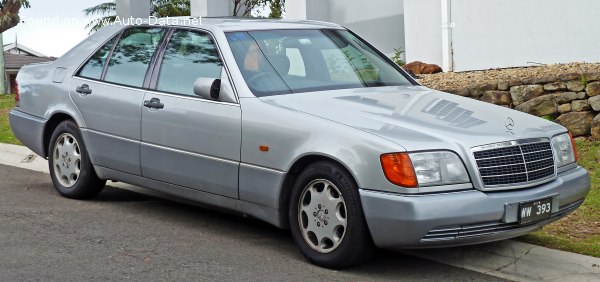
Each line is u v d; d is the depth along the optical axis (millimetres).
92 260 5379
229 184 5809
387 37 16766
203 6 18172
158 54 6520
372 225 4980
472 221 4914
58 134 7219
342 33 6871
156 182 6387
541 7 11742
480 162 5023
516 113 5875
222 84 5875
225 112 5797
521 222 5078
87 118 6895
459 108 5758
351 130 5148
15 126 7664
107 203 7156
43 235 5992
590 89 9117
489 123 5398
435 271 5352
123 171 6656
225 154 5793
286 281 5039
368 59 6691
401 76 6707
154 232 6180
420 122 5301
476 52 12688
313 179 5320
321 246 5328
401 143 4949
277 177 5488
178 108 6098
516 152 5180
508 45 12234
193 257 5520
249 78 5863
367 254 5191
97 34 7246
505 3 12203
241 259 5504
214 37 6176
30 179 8281
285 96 5801
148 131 6328
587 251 5668
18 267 5172
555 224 6453
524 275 5305
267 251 5723
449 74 12477
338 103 5648
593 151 8750
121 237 6000
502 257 5574
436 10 13906
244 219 6699
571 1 11367
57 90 7207
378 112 5473
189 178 6082
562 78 9328
